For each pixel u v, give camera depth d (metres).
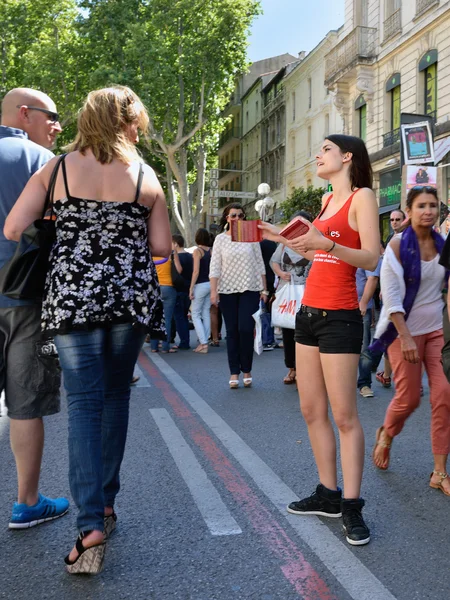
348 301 3.44
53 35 40.50
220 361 10.30
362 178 3.51
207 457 4.86
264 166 54.78
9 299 3.31
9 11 39.03
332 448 3.69
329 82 30.77
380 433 4.57
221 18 35.72
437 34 23.25
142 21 37.00
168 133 40.06
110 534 3.42
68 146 3.10
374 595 2.79
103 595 2.79
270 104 52.34
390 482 4.34
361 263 3.24
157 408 6.67
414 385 4.36
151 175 3.13
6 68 39.94
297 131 45.50
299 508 3.73
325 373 3.48
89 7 36.91
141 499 3.97
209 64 36.56
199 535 3.42
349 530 3.34
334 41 38.88
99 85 35.66
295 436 5.48
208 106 38.47
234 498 3.99
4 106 3.59
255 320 7.87
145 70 36.22
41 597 2.77
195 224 40.81
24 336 3.36
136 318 2.95
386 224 27.12
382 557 3.16
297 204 30.36
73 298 2.88
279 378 8.62
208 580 2.92
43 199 3.04
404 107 25.58
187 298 12.09
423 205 4.31
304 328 3.57
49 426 5.87
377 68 27.58
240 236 3.46
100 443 2.95
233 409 6.62
